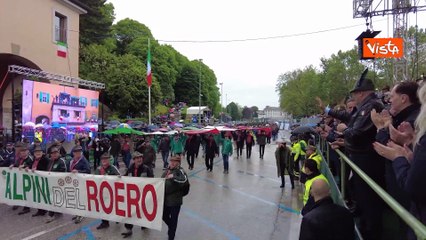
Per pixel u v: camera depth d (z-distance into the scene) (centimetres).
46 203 887
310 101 5212
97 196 805
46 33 2031
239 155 2686
